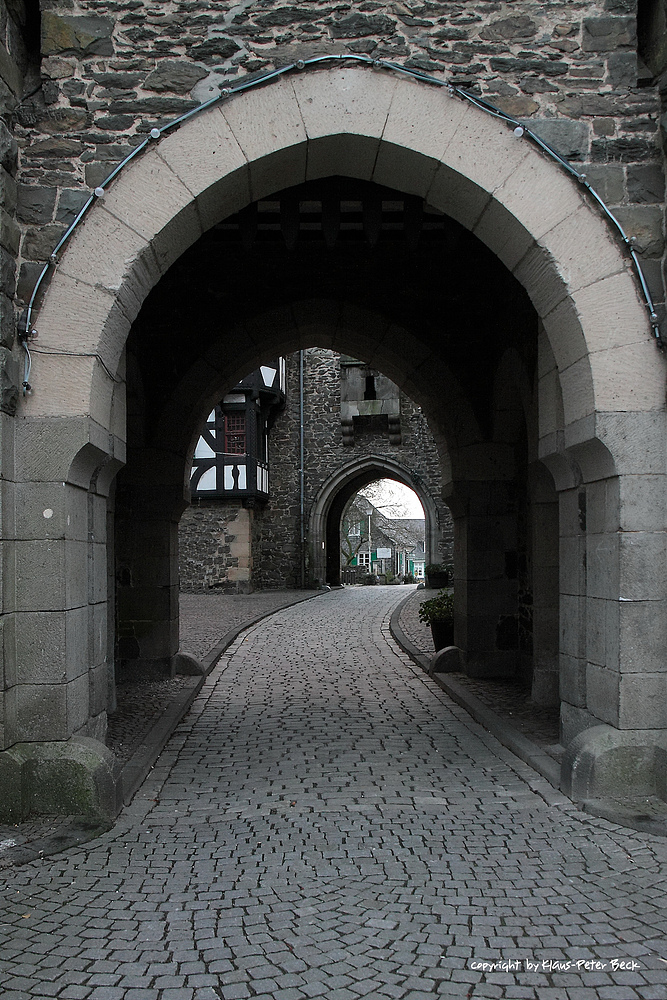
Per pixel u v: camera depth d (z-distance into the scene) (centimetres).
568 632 417
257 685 689
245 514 1800
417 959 222
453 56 378
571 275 371
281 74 374
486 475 686
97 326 357
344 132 373
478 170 375
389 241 654
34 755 338
